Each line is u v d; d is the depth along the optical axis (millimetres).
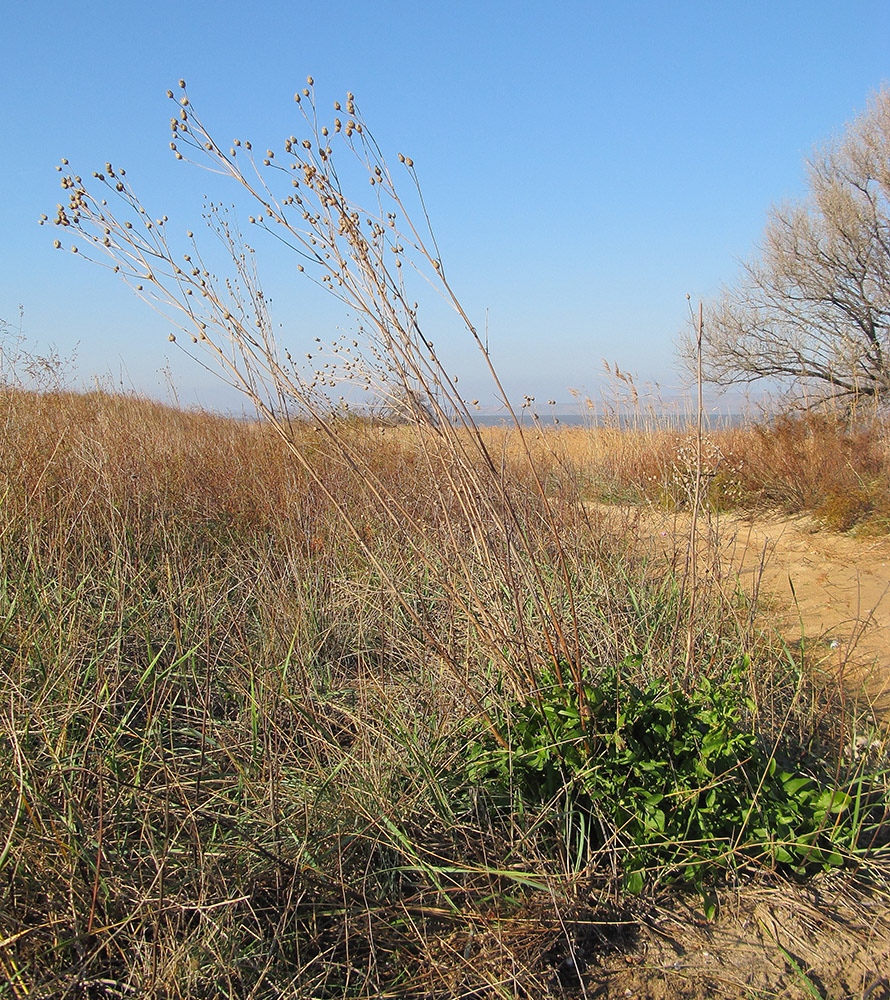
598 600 3533
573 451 9133
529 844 2275
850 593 4969
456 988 1854
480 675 2939
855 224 12430
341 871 2045
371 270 2338
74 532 3824
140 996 1632
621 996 1894
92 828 2055
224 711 2896
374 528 4410
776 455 7711
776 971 1970
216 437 6992
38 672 2633
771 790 2406
